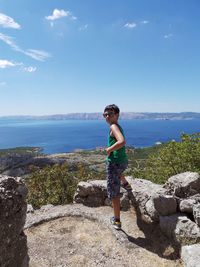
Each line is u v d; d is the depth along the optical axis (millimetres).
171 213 2297
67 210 2783
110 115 2303
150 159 6109
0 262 1236
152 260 2035
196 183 2400
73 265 2014
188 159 5223
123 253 2135
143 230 2428
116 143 2230
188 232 2066
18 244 1335
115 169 2336
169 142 5566
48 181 7332
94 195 3076
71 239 2348
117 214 2410
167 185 2541
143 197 2596
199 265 1712
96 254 2141
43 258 2092
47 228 2531
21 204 1340
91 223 2574
